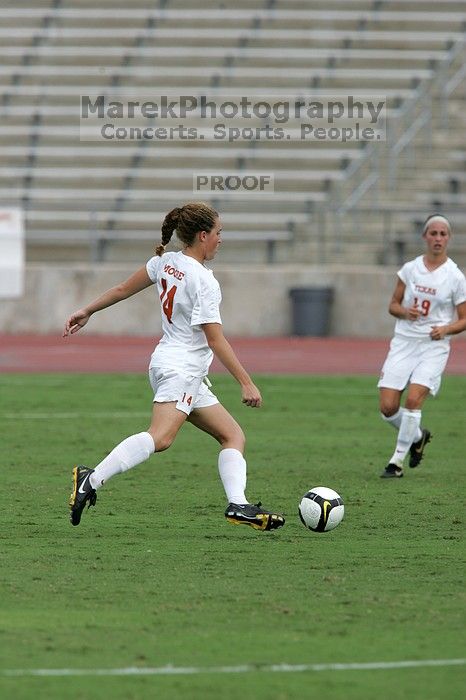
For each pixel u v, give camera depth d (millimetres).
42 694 18625
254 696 18656
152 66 130625
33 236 114188
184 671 19875
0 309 107625
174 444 49875
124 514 34562
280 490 38688
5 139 124062
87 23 134500
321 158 121188
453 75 126625
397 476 41531
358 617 23375
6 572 27125
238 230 116375
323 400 65625
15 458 44875
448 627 22672
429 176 117625
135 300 107625
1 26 134625
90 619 23062
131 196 119562
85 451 46781
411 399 41156
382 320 106938
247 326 107875
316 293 105062
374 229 113625
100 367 82688
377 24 133875
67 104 126750
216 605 24219
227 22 134000
